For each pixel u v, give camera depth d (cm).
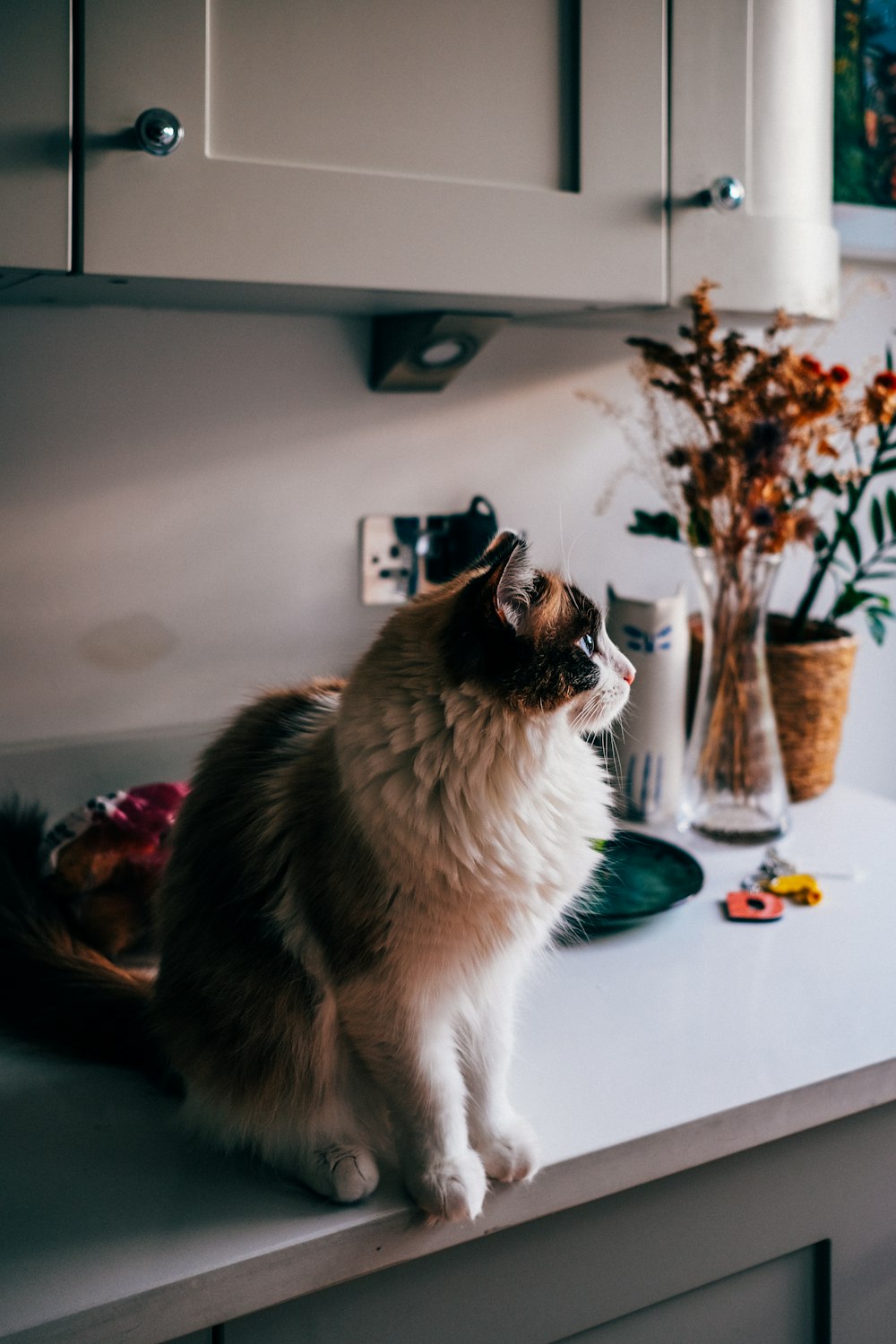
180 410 122
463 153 91
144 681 125
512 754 76
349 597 135
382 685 76
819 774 141
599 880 113
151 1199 72
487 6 90
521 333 139
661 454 140
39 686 120
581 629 80
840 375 117
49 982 91
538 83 93
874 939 106
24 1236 68
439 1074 74
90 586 121
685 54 99
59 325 114
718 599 124
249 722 91
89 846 104
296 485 129
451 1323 76
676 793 135
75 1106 83
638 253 100
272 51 83
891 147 143
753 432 115
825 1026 91
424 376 129
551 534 146
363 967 73
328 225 86
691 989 97
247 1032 77
